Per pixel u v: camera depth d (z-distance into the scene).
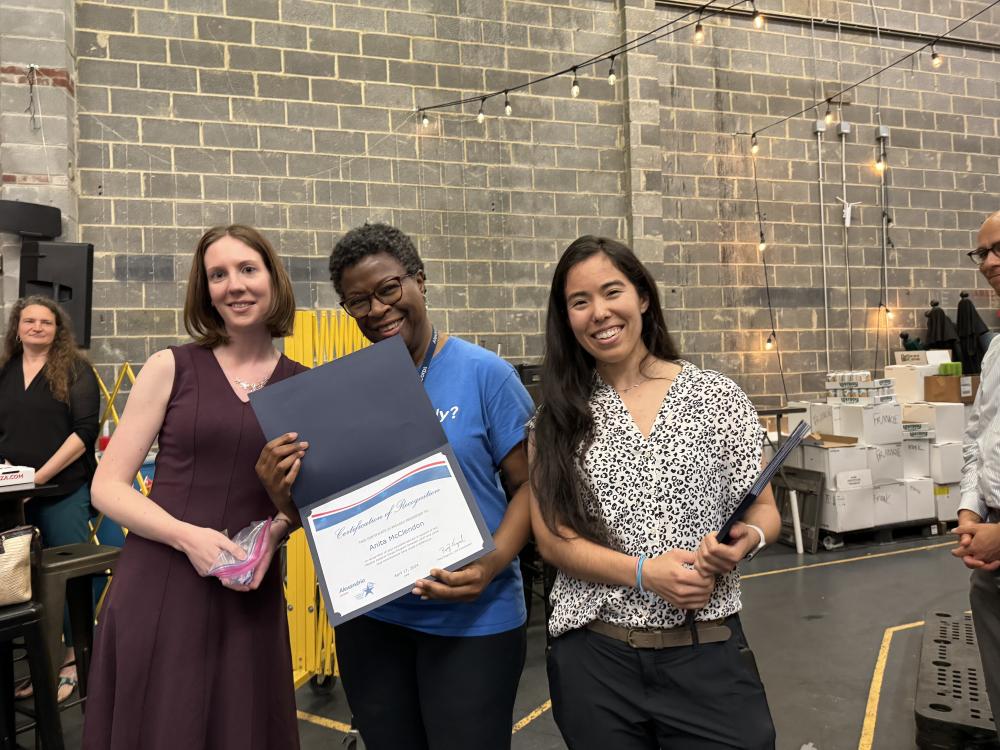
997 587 1.74
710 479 1.21
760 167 6.77
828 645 3.36
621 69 6.28
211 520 1.38
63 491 3.12
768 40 6.80
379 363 1.29
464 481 1.24
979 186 7.49
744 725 1.17
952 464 5.46
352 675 1.46
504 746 1.38
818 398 6.87
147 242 5.06
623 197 6.30
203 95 5.19
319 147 5.46
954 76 7.41
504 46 5.96
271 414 1.28
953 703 2.42
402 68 5.68
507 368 1.43
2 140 4.64
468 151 5.86
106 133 4.98
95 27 4.96
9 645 2.23
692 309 6.53
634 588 1.20
